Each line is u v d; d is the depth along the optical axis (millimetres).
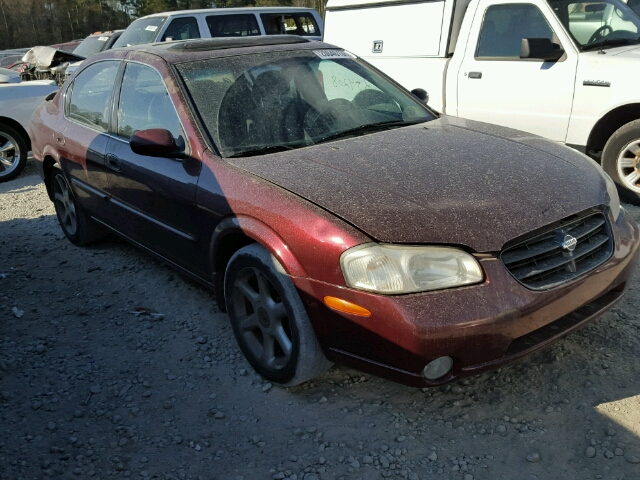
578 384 3000
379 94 4152
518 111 6121
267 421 2945
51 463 2730
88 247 5395
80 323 4016
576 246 2881
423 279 2566
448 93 6707
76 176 4812
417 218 2670
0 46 61250
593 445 2607
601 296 3020
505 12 6195
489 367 2637
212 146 3453
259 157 3357
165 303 4219
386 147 3383
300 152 3387
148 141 3469
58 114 5195
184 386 3270
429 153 3279
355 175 3027
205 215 3346
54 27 63781
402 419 2873
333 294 2686
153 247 4121
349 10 7902
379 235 2617
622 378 3016
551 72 5816
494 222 2689
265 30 11555
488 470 2529
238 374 3340
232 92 3717
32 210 6703
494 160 3188
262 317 3150
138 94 4078
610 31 5883
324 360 2980
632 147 5430
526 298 2623
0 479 2629
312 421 2916
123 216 4312
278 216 2875
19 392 3273
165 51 4070
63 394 3242
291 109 3723
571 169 3193
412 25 7117
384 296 2561
